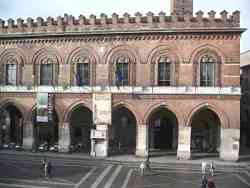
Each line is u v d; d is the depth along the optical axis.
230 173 52.28
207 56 62.41
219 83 62.06
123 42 64.50
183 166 56.69
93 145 64.38
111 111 64.56
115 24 64.94
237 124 61.41
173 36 62.97
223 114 61.72
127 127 73.88
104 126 64.56
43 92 67.31
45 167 48.47
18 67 68.94
